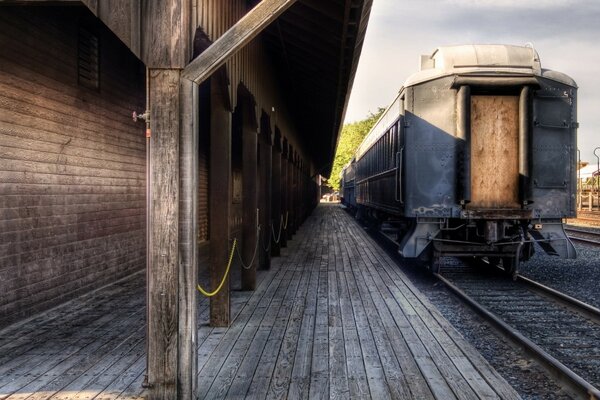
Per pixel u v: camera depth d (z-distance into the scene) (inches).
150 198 135.0
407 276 362.6
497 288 317.7
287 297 281.6
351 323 224.5
